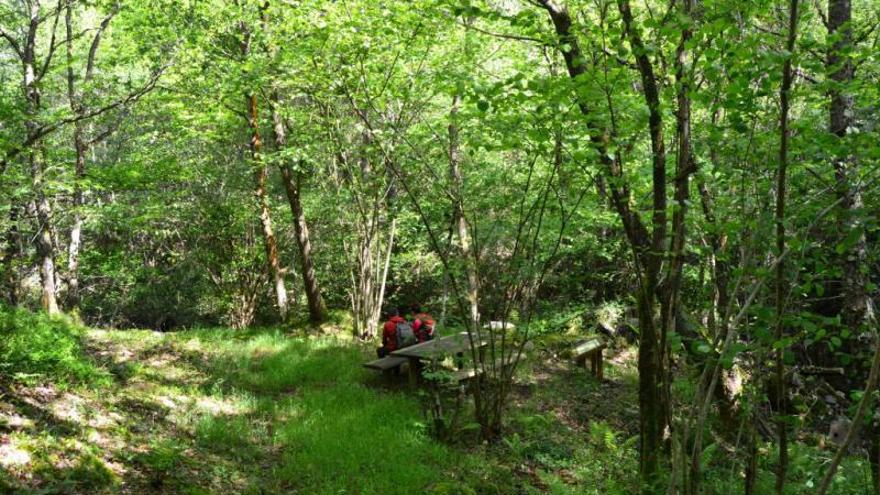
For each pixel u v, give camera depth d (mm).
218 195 16172
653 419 5441
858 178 3041
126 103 10117
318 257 18047
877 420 3877
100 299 19438
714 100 3156
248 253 17000
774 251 2924
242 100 13711
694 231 3932
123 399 7203
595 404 9586
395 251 17547
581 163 4473
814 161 3188
